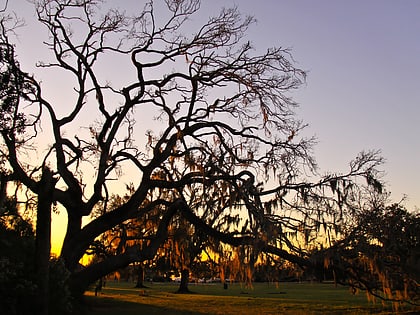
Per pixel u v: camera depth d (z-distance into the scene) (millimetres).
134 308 29938
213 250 22094
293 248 20141
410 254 21703
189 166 21422
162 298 41062
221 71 21531
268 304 34562
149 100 21375
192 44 21469
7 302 13953
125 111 20922
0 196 17438
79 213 19672
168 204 21766
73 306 17797
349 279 22234
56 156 19406
